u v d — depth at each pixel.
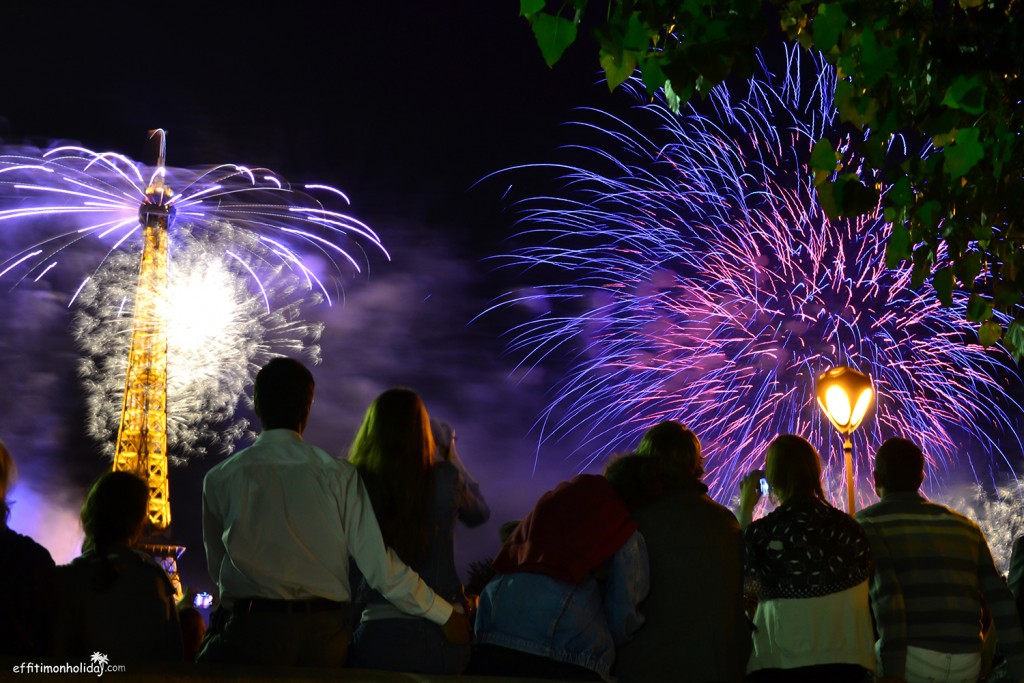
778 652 8.45
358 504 7.27
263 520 7.15
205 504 7.43
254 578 7.07
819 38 6.23
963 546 9.05
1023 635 9.11
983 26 6.31
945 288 6.87
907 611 8.93
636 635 8.21
